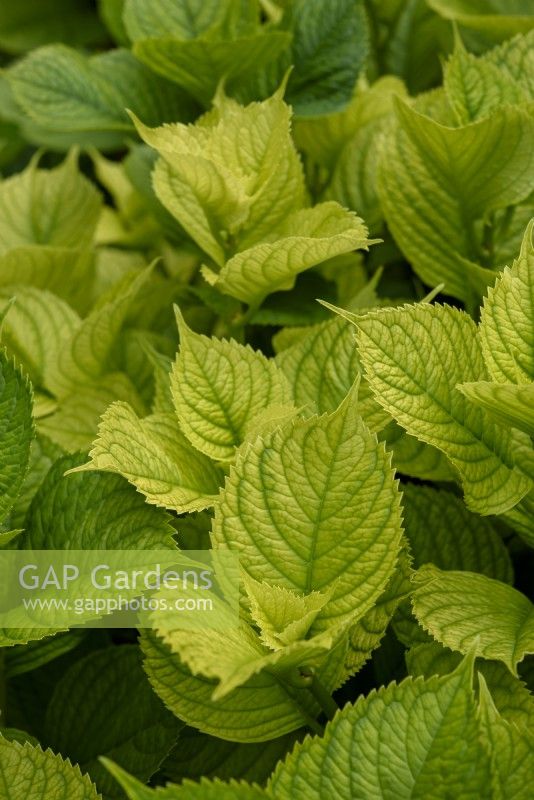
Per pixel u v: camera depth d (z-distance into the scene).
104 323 0.99
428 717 0.78
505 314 0.86
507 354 0.86
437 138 0.95
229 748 0.90
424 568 0.87
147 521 0.85
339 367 0.91
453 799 0.77
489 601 0.86
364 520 0.82
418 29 1.19
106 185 1.31
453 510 0.93
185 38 1.10
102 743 0.90
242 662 0.78
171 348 1.04
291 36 1.04
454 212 0.99
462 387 0.82
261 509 0.82
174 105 1.11
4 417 0.88
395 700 0.78
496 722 0.78
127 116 1.10
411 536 0.92
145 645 0.85
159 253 1.20
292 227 0.95
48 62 1.10
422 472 0.92
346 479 0.82
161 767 0.90
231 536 0.82
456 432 0.85
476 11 1.17
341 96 1.07
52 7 1.48
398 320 0.84
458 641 0.83
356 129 1.10
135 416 0.86
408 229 1.01
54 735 0.92
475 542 0.92
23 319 1.05
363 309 0.95
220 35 1.06
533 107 0.96
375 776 0.78
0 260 1.08
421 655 0.87
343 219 0.92
